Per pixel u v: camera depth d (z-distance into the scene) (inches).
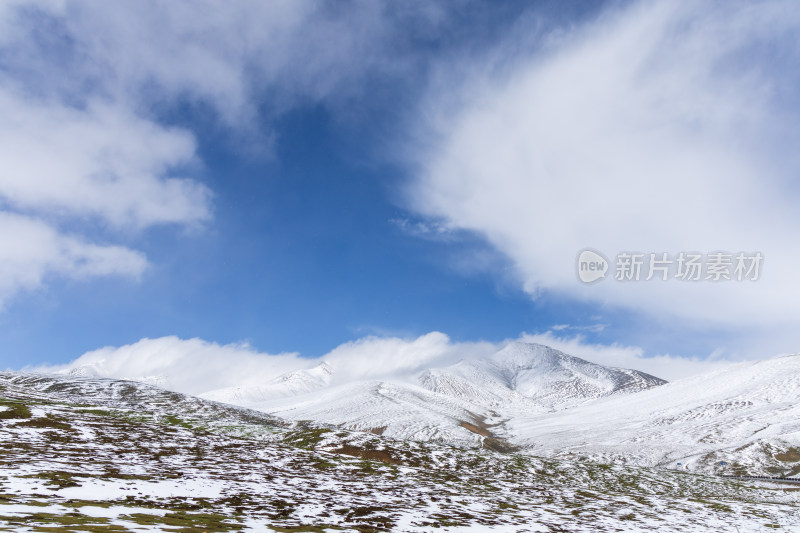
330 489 1521.9
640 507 1921.8
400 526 997.2
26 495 820.6
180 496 1045.2
